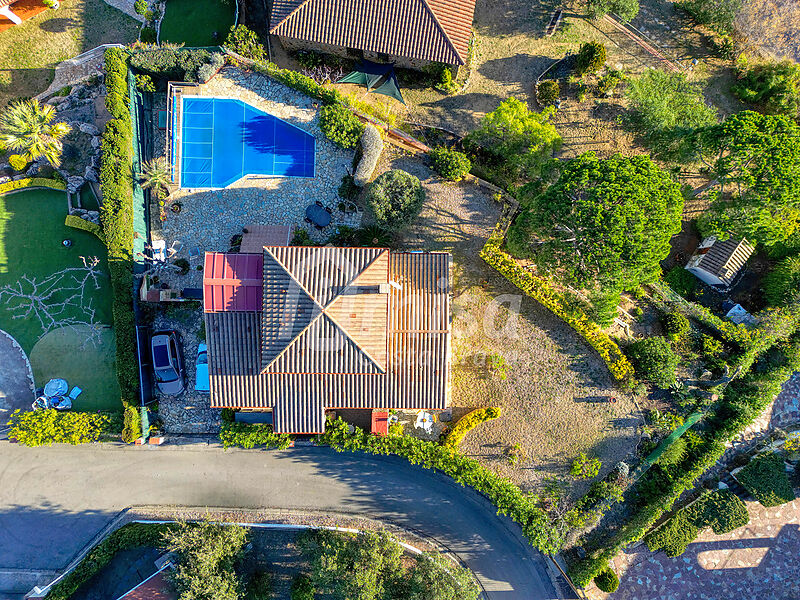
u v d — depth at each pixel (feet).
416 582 123.03
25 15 139.44
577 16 140.36
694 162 129.59
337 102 129.80
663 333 135.13
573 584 131.34
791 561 139.23
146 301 130.31
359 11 122.93
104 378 135.64
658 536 132.05
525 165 129.39
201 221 133.69
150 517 134.10
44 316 135.95
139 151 134.41
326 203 133.28
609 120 139.33
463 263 134.10
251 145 134.10
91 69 138.92
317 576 122.72
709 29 141.59
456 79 138.31
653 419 130.52
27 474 135.13
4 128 124.67
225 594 121.19
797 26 140.05
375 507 135.23
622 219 104.63
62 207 136.67
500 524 135.13
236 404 118.32
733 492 139.13
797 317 130.21
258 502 134.92
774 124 115.14
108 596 134.72
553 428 133.28
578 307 128.98
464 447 133.39
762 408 129.90
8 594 133.90
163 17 139.03
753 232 120.57
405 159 134.62
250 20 137.28
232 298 111.75
